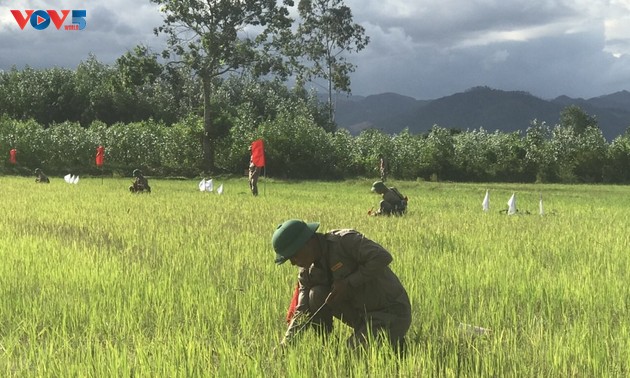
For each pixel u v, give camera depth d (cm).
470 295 679
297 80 8231
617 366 468
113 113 8194
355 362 453
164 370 444
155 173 5338
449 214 1769
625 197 2972
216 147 5428
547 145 5534
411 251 993
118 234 1251
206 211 1783
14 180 3947
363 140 5778
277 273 814
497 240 1180
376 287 488
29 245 1062
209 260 933
